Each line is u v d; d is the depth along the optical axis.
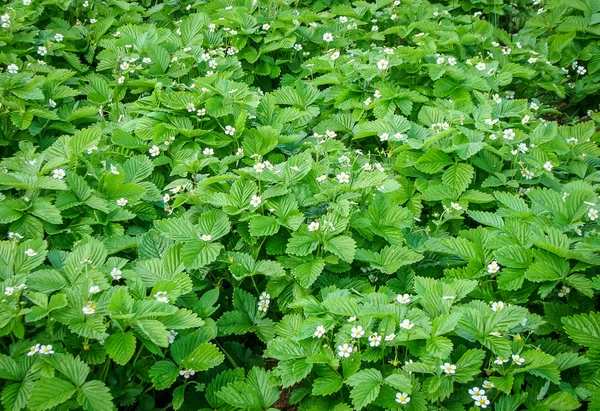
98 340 0.58
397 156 0.88
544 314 0.69
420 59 1.06
